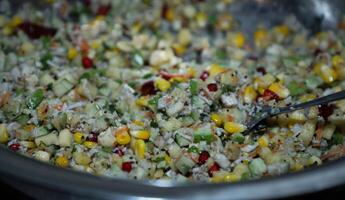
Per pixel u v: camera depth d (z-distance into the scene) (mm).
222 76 272
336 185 185
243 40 327
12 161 189
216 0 352
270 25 340
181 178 227
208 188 180
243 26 340
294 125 254
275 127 256
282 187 181
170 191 179
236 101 263
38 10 340
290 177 184
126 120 254
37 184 186
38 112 257
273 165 229
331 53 310
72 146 241
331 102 262
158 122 250
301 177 184
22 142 242
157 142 243
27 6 339
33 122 255
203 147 240
